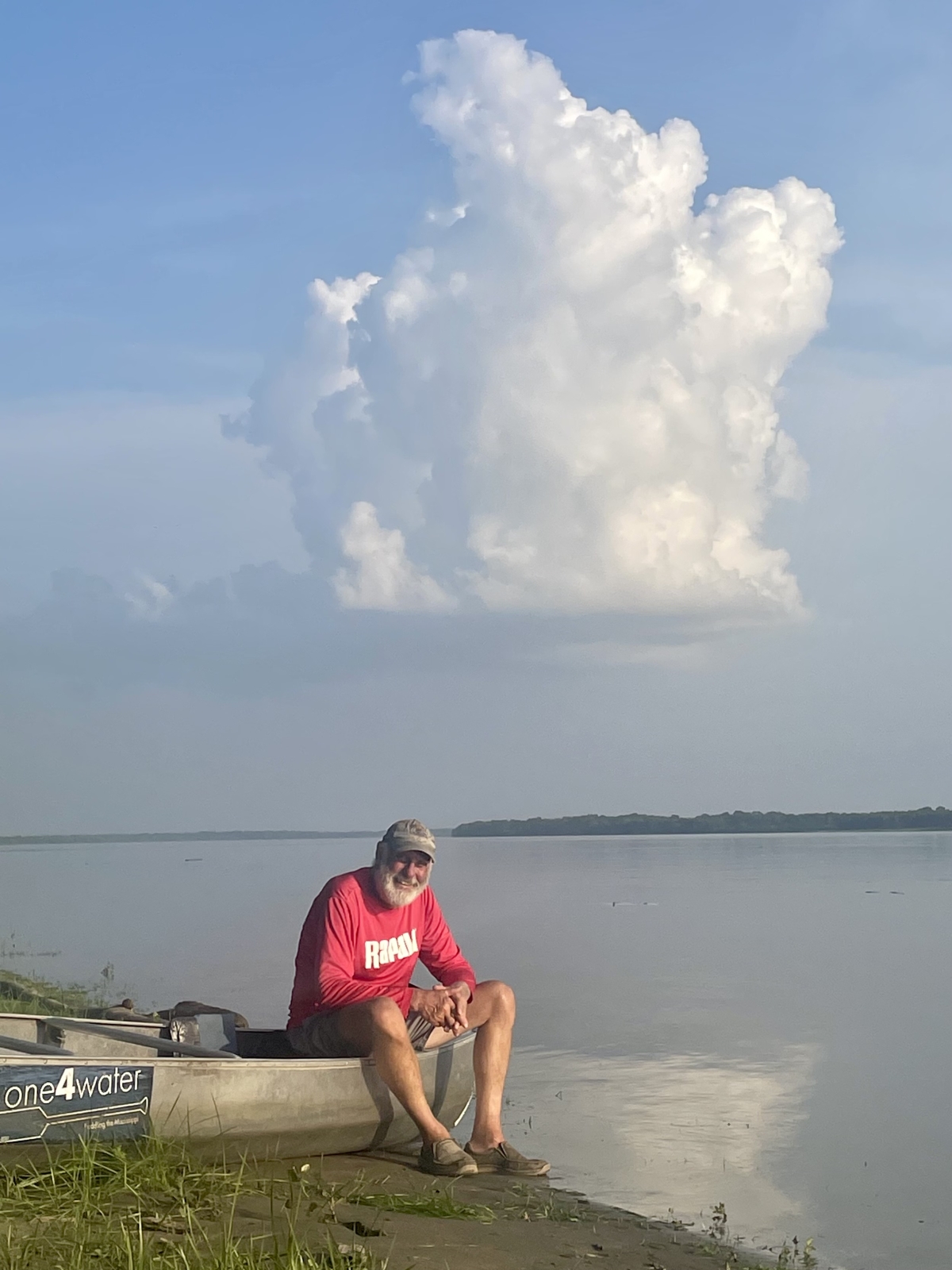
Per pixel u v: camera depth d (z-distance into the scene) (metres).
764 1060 7.08
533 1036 7.86
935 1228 4.32
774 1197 4.62
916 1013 8.82
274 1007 9.06
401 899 4.59
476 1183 4.42
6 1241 3.12
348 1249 3.34
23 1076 3.74
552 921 17.42
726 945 13.94
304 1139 4.35
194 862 53.50
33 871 42.78
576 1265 3.58
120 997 9.58
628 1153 5.14
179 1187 3.68
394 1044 4.39
